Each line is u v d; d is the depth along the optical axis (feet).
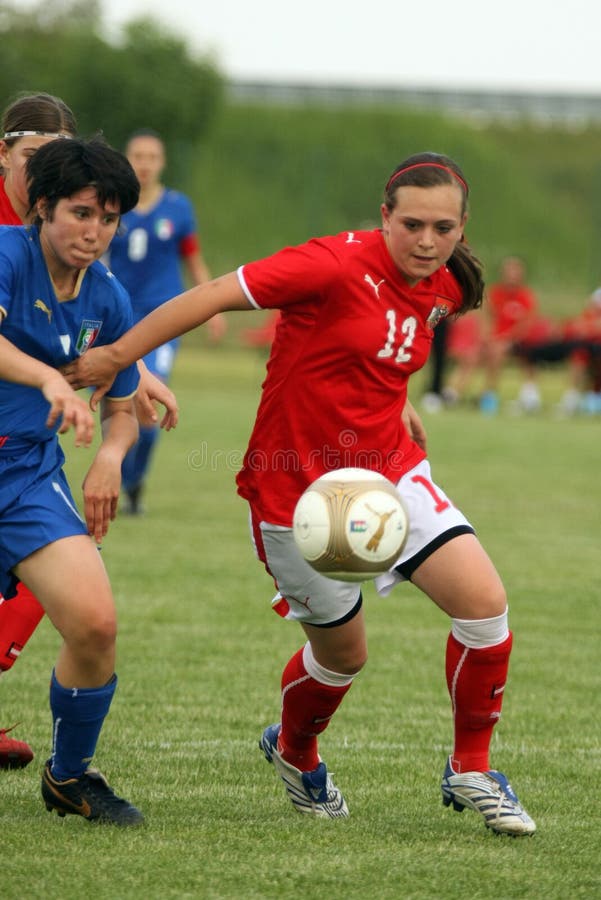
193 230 119.34
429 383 250.78
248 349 362.33
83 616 39.99
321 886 37.19
